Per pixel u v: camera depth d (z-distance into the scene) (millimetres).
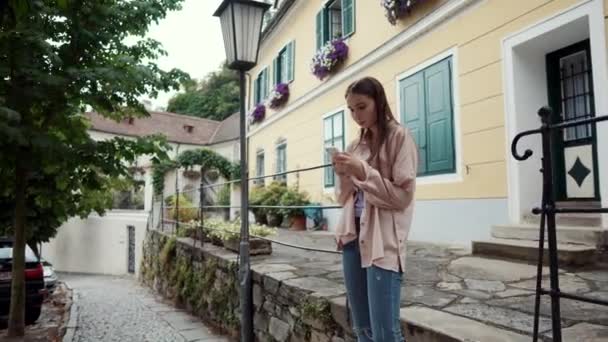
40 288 6785
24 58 4695
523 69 5094
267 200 10453
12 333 5691
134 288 12031
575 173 4777
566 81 5000
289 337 3621
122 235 18844
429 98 6457
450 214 5996
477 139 5559
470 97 5680
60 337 5879
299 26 11211
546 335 2078
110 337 5836
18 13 2799
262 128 14148
